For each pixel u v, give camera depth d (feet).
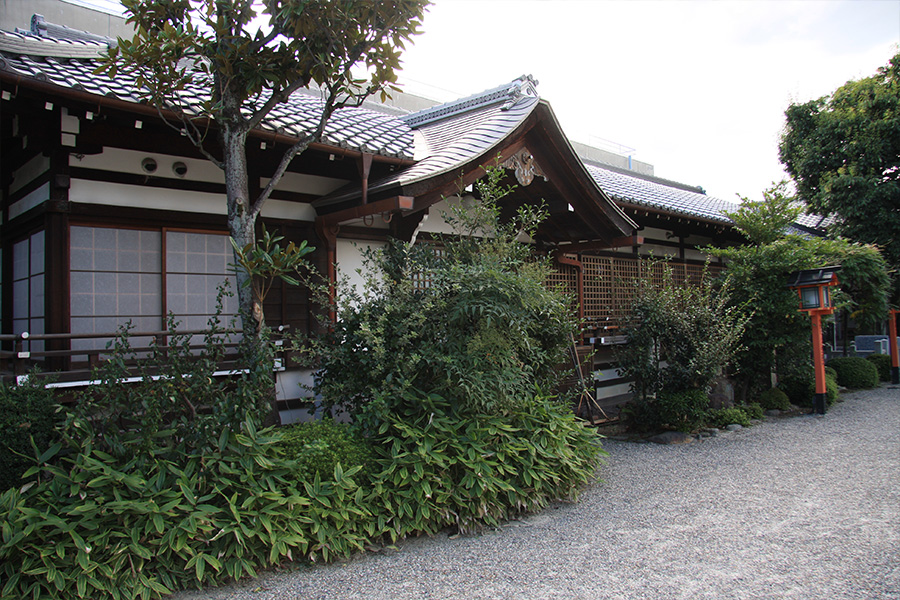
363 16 14.99
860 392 39.63
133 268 17.88
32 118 15.99
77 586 9.70
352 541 12.31
